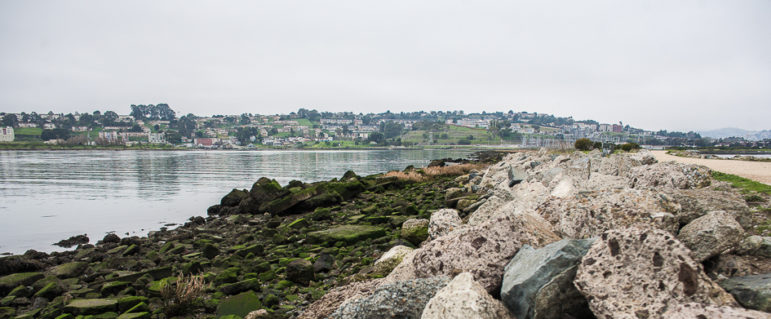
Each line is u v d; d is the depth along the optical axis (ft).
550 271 12.39
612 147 176.86
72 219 68.90
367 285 18.76
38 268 36.45
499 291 14.96
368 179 92.12
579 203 17.81
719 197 18.89
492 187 56.44
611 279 11.31
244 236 46.85
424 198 67.10
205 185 124.26
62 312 25.07
